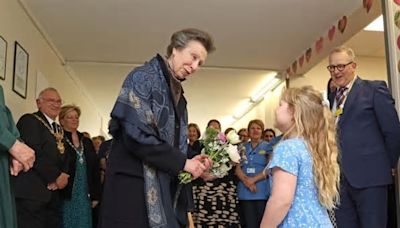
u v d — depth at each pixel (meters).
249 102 8.43
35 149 2.87
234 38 4.61
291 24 4.20
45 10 3.83
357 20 3.70
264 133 4.99
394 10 2.99
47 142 2.96
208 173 1.84
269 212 1.72
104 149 4.20
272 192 1.74
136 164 1.60
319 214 1.71
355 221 2.51
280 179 1.72
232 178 4.47
